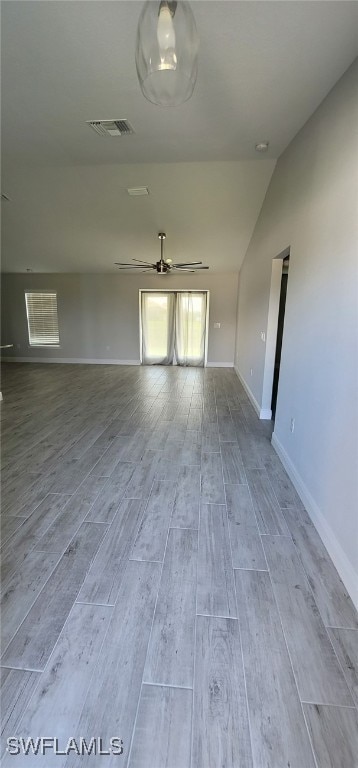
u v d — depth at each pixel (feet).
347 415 5.40
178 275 25.45
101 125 8.97
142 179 13.19
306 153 8.04
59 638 4.32
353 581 4.97
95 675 3.88
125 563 5.62
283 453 9.42
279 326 14.25
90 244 20.25
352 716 3.53
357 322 5.16
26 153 11.00
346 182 5.69
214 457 9.95
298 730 3.41
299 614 4.70
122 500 7.57
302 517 6.97
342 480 5.51
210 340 26.23
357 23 5.10
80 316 27.32
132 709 3.56
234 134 9.30
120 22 5.35
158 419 13.57
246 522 6.78
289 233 9.50
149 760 3.16
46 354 28.37
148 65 4.03
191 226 17.30
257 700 3.66
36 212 16.37
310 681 3.86
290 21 5.17
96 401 16.31
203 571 5.46
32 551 5.90
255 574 5.41
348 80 5.78
